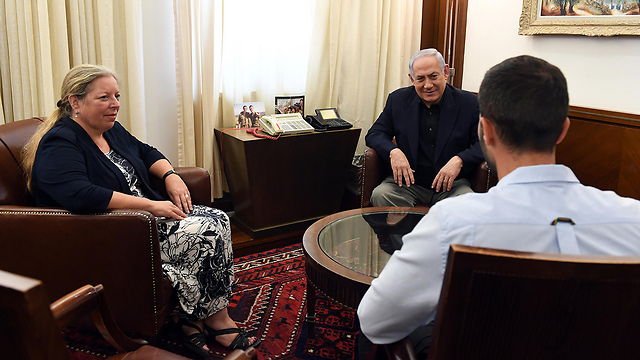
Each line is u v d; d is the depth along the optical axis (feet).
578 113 10.94
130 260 6.34
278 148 10.87
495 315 2.82
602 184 10.73
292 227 11.75
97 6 9.50
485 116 3.39
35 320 2.73
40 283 2.73
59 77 9.36
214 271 7.34
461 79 13.79
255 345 7.48
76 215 6.30
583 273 2.65
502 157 3.39
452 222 3.13
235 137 10.69
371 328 3.73
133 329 6.64
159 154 8.59
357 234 7.28
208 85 11.03
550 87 3.16
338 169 12.01
